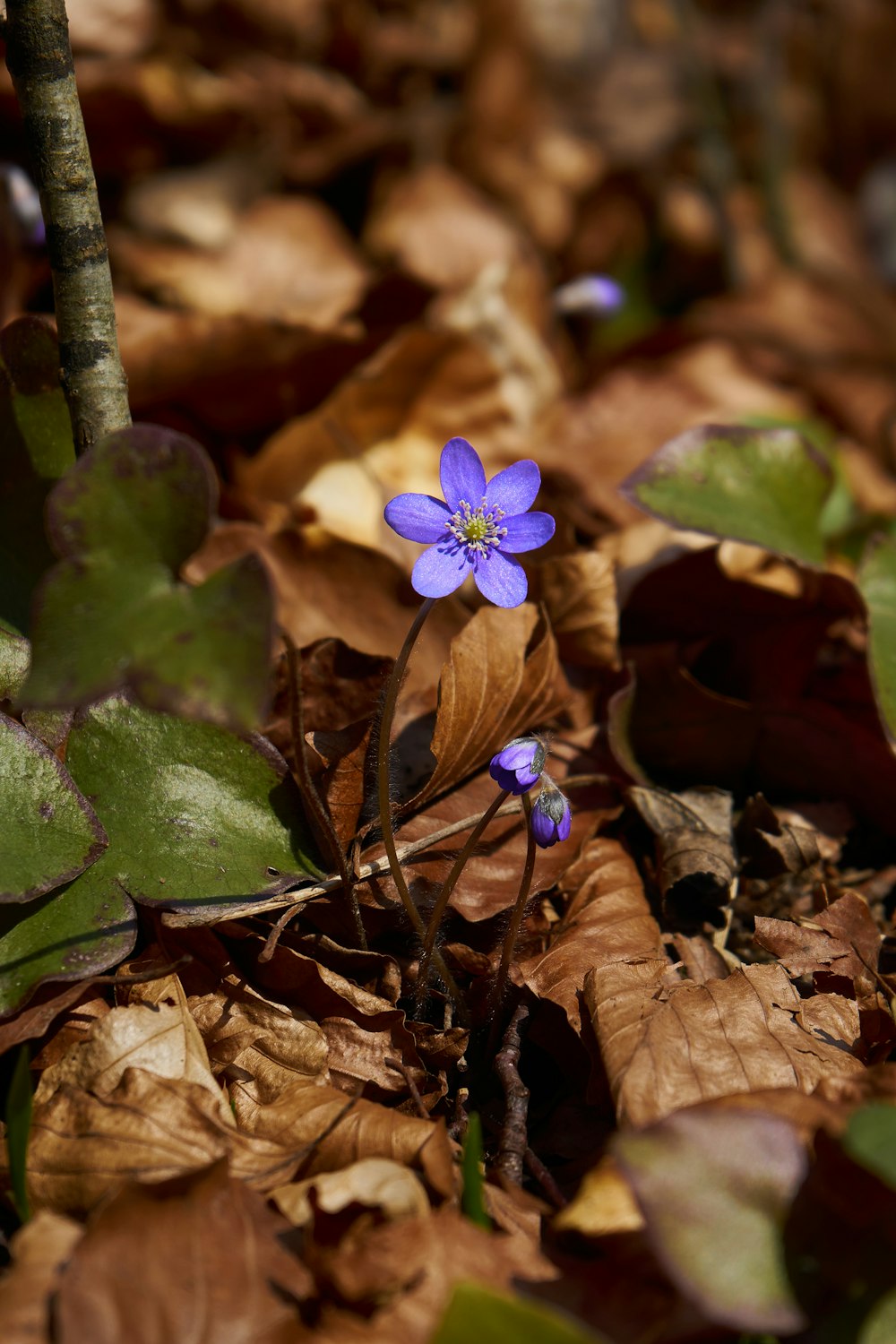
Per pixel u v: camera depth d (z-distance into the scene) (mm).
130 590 327
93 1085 350
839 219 961
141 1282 318
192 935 374
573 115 824
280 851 375
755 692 460
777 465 438
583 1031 368
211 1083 356
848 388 699
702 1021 364
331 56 743
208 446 510
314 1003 374
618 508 517
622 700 426
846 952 391
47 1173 342
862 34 1021
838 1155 329
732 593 458
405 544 491
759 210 870
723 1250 318
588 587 438
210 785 375
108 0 625
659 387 618
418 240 645
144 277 570
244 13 691
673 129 814
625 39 896
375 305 604
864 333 777
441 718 382
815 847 417
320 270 623
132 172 640
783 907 415
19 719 375
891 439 648
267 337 487
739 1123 325
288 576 446
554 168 786
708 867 404
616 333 730
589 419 589
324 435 501
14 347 379
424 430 523
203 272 586
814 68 1013
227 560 446
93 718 374
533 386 573
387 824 358
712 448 432
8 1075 359
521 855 396
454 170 740
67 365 376
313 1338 315
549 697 417
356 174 703
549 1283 327
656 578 459
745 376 647
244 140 663
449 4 795
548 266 749
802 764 438
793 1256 320
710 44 924
